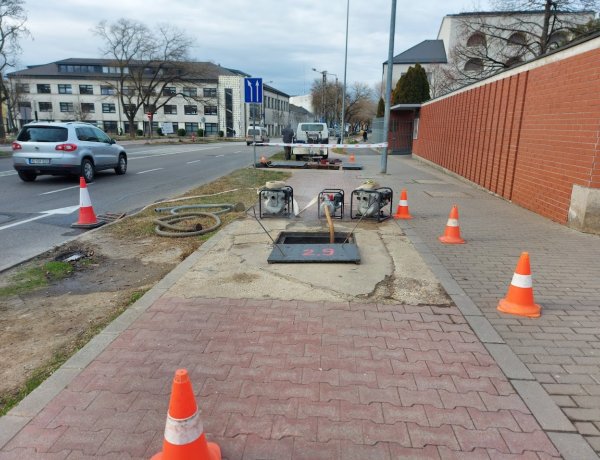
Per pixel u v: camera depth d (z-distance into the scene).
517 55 26.64
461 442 2.47
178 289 4.68
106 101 77.81
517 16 26.73
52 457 2.37
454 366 3.22
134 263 5.98
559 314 4.13
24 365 3.41
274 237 6.74
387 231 7.23
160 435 2.53
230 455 2.38
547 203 8.51
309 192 11.30
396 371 3.16
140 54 54.25
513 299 4.19
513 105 10.43
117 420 2.66
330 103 78.31
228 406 2.78
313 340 3.60
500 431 2.56
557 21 23.70
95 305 4.59
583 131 7.30
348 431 2.55
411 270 5.28
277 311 4.14
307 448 2.43
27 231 7.70
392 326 3.84
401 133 29.33
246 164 20.91
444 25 47.41
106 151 14.64
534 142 9.20
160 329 3.79
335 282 4.88
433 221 8.07
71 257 6.19
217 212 8.66
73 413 2.72
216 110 80.56
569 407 2.79
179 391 2.12
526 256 4.16
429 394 2.89
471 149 13.68
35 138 12.73
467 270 5.34
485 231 7.30
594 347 3.54
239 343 3.55
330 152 32.41
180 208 9.04
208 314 4.07
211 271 5.23
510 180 10.43
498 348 3.48
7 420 2.67
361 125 101.69
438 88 37.19
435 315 4.06
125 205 10.17
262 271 5.23
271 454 2.38
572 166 7.61
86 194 8.02
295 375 3.11
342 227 7.46
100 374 3.13
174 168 18.67
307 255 5.65
